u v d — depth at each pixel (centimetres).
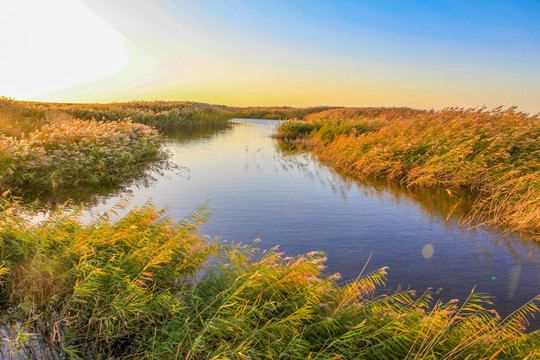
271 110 8544
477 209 986
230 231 798
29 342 388
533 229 828
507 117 1514
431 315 398
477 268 636
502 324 459
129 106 5081
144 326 421
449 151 1319
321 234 793
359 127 2498
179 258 536
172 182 1279
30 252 501
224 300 411
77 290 412
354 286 452
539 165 1108
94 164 1312
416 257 680
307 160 1873
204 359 360
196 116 4609
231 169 1569
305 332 395
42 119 2281
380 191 1202
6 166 1087
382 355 357
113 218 841
